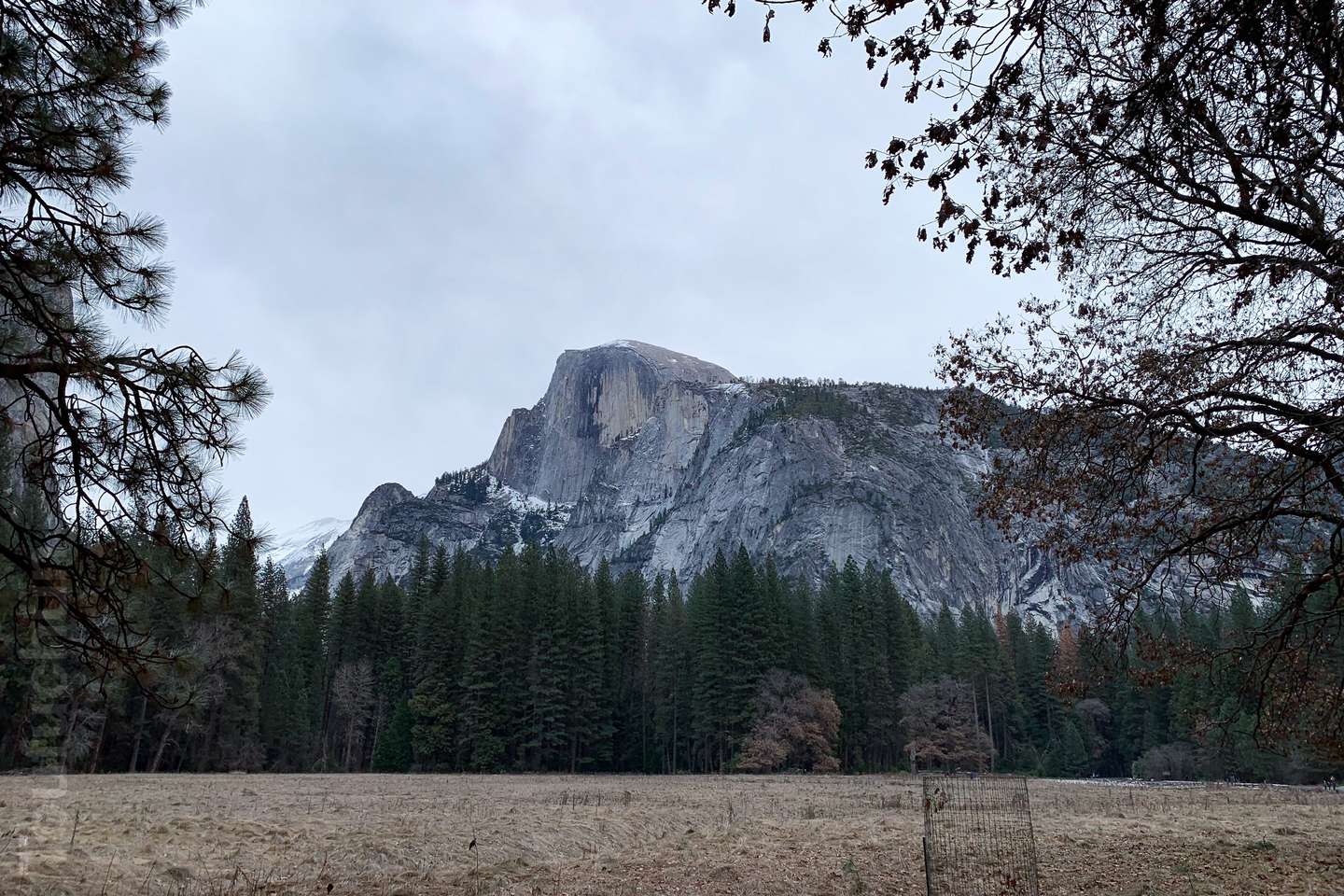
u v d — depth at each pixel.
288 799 29.41
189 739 59.47
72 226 6.65
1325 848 15.72
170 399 6.62
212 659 52.56
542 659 72.69
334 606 82.44
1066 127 8.02
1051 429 10.85
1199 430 10.17
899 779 59.56
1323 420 9.08
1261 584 11.88
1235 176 8.51
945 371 11.75
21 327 6.48
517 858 15.20
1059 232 8.73
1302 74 7.04
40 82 6.62
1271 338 9.88
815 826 20.38
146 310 6.74
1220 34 6.38
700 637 76.44
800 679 72.56
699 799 33.19
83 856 13.30
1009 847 11.78
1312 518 10.55
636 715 80.81
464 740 71.19
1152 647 12.74
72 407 6.68
